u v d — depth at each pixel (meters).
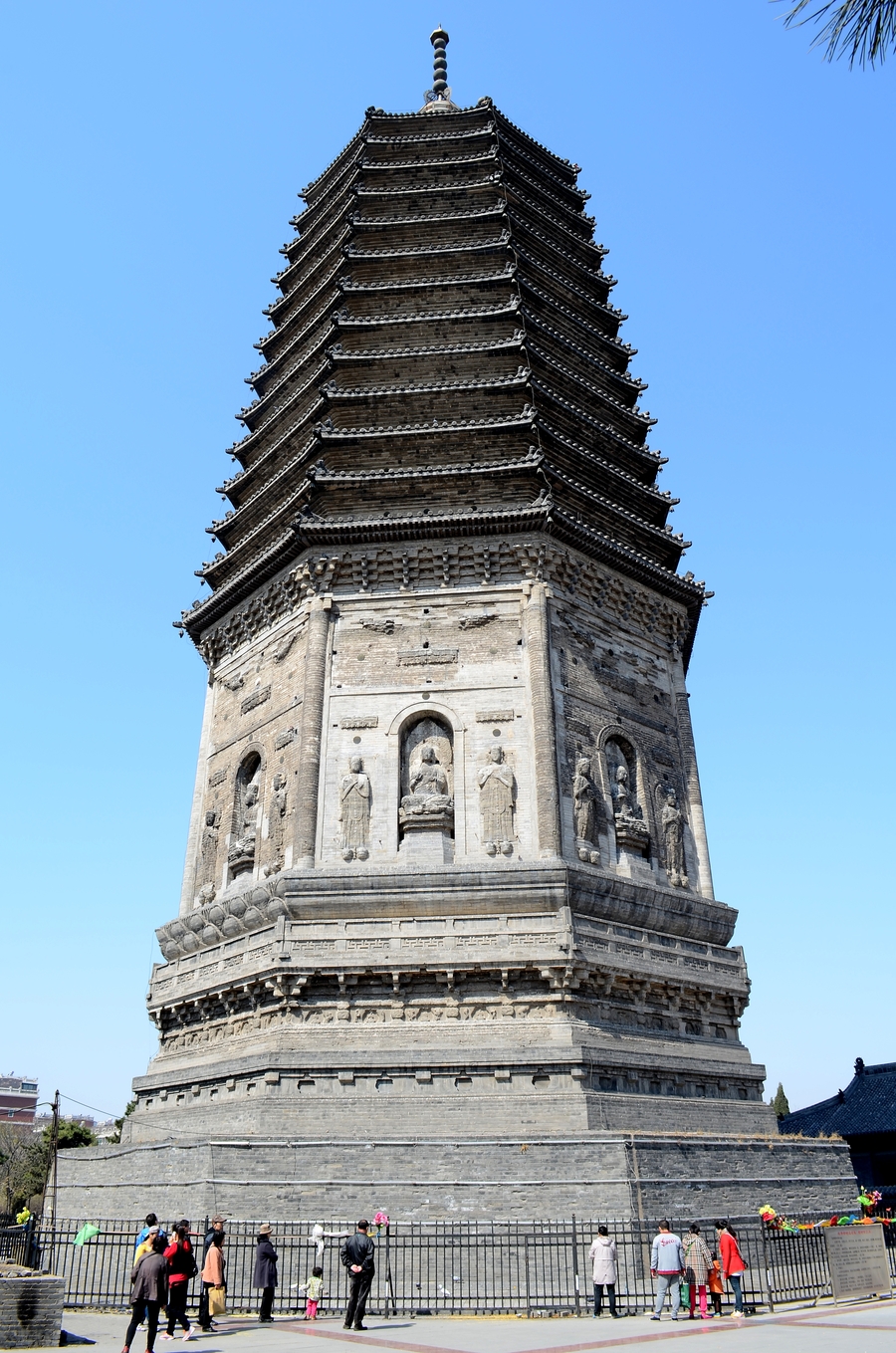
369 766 35.94
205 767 42.62
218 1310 23.28
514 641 37.31
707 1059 34.22
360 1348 18.36
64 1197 32.88
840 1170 33.97
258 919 35.03
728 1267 22.59
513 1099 29.14
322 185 54.19
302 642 38.81
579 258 52.31
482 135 50.44
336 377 43.34
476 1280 24.02
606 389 48.38
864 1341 17.38
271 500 44.72
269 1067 30.27
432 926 32.53
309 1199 26.83
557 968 31.42
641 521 43.31
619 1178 26.52
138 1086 36.50
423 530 38.75
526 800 34.84
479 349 42.50
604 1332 19.69
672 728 41.47
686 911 36.81
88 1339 20.50
